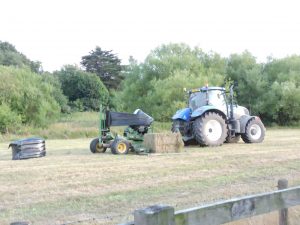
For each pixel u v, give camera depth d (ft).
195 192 22.40
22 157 40.45
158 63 118.93
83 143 62.75
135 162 34.55
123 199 20.92
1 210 19.03
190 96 51.80
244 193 22.06
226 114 50.26
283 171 28.91
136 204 19.94
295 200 11.99
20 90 99.60
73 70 176.35
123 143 41.93
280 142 53.01
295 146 47.01
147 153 40.98
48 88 107.65
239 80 129.80
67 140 72.13
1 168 32.50
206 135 46.83
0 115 90.84
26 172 30.14
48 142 66.13
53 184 25.16
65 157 40.16
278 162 33.14
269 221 17.84
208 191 22.63
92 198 21.20
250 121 51.83
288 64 131.03
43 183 25.54
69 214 18.30
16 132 85.76
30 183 25.63
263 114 125.80
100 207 19.48
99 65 217.15
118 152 41.65
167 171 29.30
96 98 169.07
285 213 14.48
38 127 94.73
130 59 124.67
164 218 8.34
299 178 26.35
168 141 41.86
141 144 43.24
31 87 101.04
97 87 169.89
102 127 44.45
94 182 25.54
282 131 89.97
